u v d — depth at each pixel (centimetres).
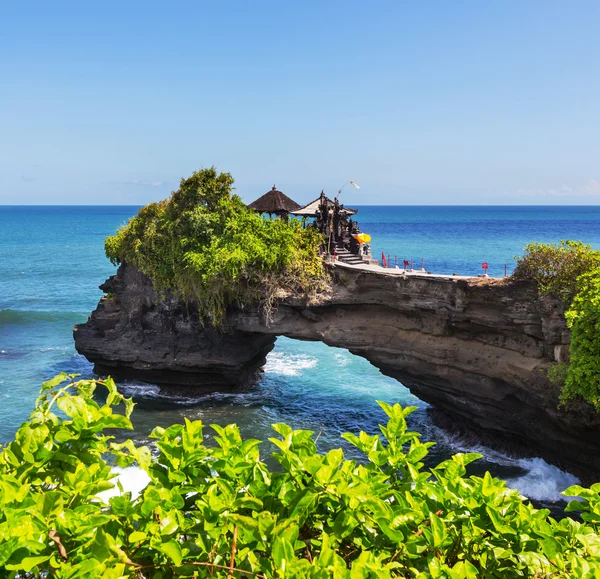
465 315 2973
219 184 3747
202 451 523
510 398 2938
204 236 3703
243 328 3756
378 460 562
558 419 2641
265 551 448
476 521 486
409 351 3259
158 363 4006
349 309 3531
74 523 442
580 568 440
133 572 437
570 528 509
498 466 3022
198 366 3966
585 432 2578
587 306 2331
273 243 3631
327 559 418
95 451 539
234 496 491
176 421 3691
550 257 2652
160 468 525
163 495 471
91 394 556
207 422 3662
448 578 428
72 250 14638
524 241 16425
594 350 2330
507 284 2791
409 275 3181
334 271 3581
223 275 3556
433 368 3189
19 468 499
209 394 4138
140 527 468
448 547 477
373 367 4838
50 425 524
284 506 492
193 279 3653
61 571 409
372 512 467
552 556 452
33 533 420
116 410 3847
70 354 5084
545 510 482
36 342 5547
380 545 464
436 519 459
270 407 3922
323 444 3356
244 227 3672
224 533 463
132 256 4066
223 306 3709
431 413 3744
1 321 6412
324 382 4453
